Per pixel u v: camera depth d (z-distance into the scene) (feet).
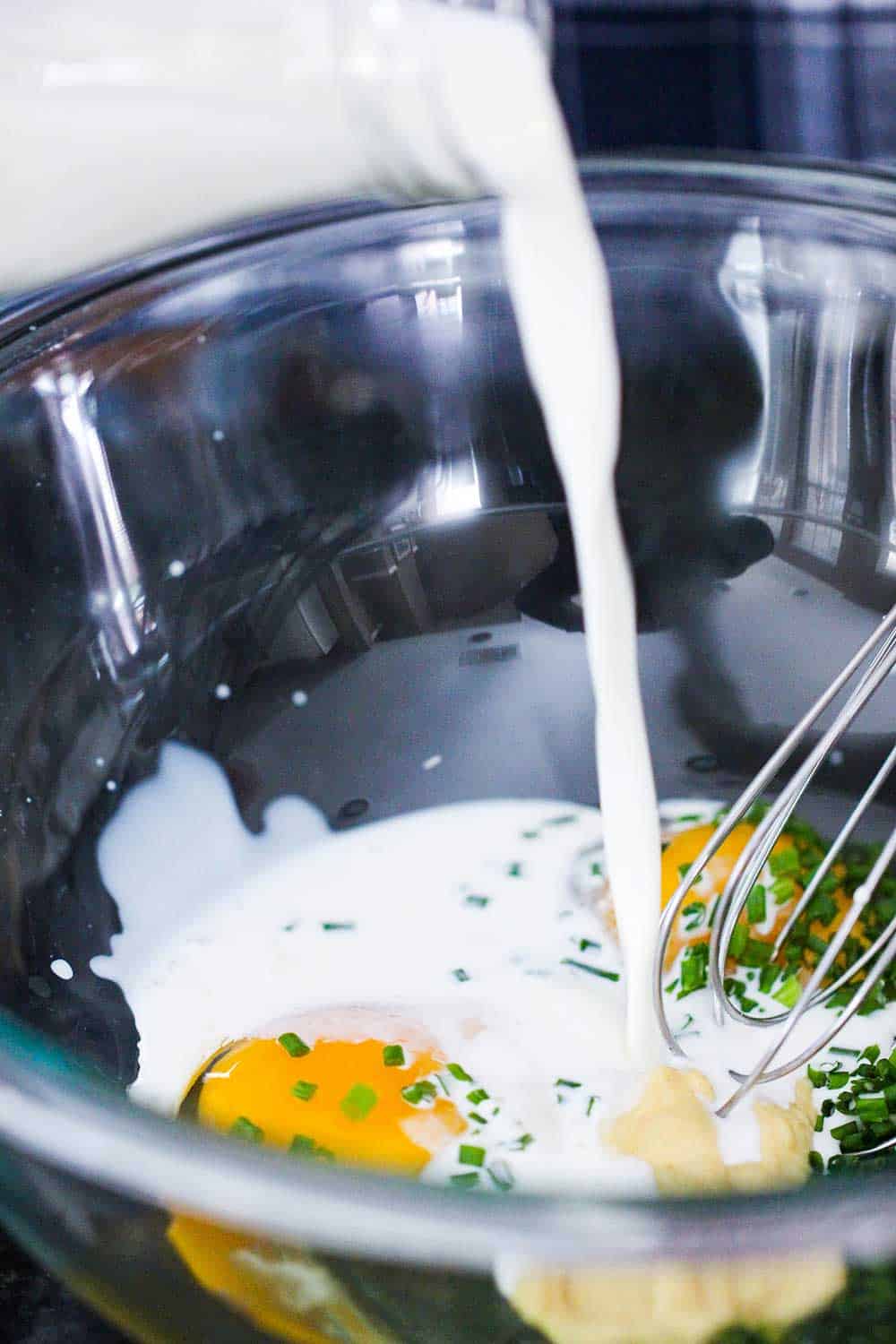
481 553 1.45
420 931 1.37
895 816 1.41
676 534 1.45
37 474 1.33
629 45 2.39
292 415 1.42
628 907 1.31
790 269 1.42
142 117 1.18
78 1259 1.07
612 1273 0.96
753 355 1.43
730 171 1.45
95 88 1.18
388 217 1.42
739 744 1.45
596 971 1.34
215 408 1.40
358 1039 1.27
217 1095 1.26
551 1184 1.21
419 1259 0.95
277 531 1.42
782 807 1.28
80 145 1.19
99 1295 1.10
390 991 1.33
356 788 1.43
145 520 1.37
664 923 1.25
